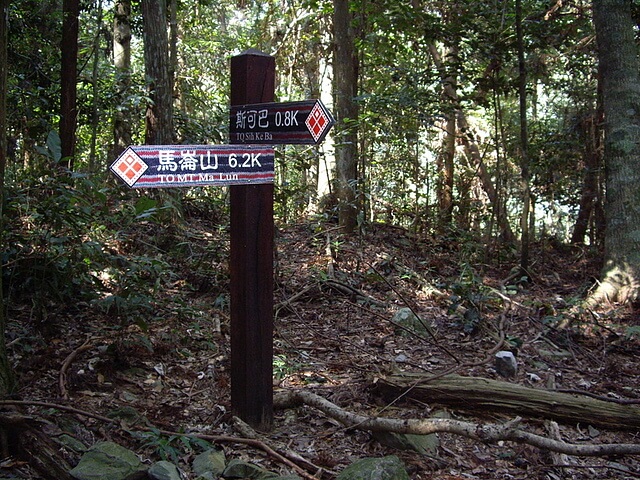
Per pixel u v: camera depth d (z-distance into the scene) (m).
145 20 8.36
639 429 4.38
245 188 3.79
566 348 6.39
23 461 3.33
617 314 7.46
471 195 14.68
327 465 3.68
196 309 5.85
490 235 10.52
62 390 4.12
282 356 5.30
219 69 14.73
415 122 10.41
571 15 10.51
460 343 6.18
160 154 3.40
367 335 6.18
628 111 8.18
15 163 8.03
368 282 7.72
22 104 8.33
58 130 9.21
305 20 13.26
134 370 4.71
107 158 11.21
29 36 8.98
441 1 11.00
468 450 4.11
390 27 10.14
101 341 4.93
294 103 3.54
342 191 9.64
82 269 5.19
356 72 10.61
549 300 8.20
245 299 3.89
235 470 3.39
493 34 9.72
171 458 3.54
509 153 13.31
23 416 3.39
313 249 8.88
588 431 4.38
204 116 11.17
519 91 9.62
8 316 4.99
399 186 11.64
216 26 16.48
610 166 8.22
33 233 5.17
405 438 3.93
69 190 5.12
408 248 9.58
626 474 3.99
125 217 6.54
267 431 4.02
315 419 4.28
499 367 5.40
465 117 13.48
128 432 3.68
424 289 7.70
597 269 10.27
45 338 4.90
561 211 13.57
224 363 5.05
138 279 5.14
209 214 9.31
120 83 9.30
